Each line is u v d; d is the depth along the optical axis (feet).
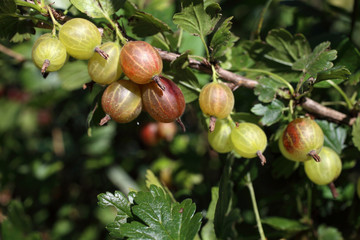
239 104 1.38
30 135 2.39
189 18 1.11
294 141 1.09
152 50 1.03
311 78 1.11
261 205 1.33
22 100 2.60
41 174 1.95
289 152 1.11
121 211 1.03
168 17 1.41
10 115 2.54
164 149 1.83
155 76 1.02
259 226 1.23
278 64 1.25
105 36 1.10
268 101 1.14
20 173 1.98
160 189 1.05
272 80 1.17
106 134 1.95
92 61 1.05
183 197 1.43
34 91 1.98
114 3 1.11
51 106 2.21
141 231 1.01
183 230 1.02
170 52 1.16
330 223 1.35
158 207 1.03
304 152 1.09
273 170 1.26
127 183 1.88
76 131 2.11
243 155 1.13
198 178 1.65
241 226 1.30
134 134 1.85
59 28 1.05
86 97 1.87
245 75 1.30
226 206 1.20
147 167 1.87
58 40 1.05
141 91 1.06
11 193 1.94
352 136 1.17
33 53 1.04
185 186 1.64
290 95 1.16
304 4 1.51
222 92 1.06
